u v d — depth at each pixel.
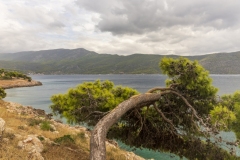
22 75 149.62
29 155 7.87
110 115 8.05
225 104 11.16
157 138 13.07
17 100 66.31
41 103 60.12
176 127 12.99
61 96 13.01
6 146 8.11
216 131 9.15
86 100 12.07
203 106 12.47
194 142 11.66
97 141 6.41
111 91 13.34
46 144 10.11
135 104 9.70
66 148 10.41
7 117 15.78
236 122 9.59
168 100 12.77
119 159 11.77
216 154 10.85
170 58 12.51
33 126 14.26
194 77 11.78
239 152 17.95
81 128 22.03
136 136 13.20
